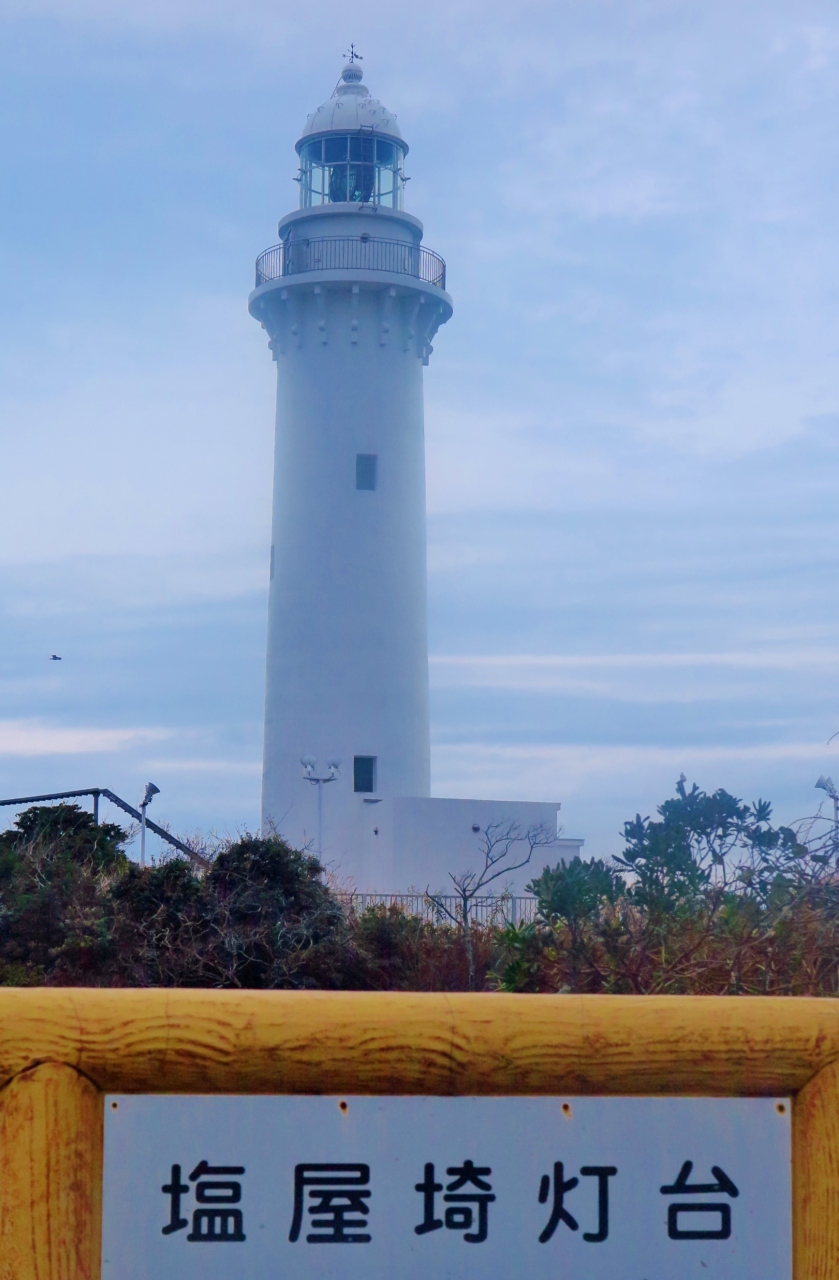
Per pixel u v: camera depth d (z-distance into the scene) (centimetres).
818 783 1167
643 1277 280
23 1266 268
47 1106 271
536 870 3869
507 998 282
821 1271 279
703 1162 282
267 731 3984
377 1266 277
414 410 4103
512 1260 279
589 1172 281
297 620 3934
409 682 3950
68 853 2294
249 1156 277
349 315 4016
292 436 4041
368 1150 279
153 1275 272
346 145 4203
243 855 2088
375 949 1992
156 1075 273
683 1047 281
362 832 3838
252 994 279
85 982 1945
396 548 3981
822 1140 281
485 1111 281
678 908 899
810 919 848
